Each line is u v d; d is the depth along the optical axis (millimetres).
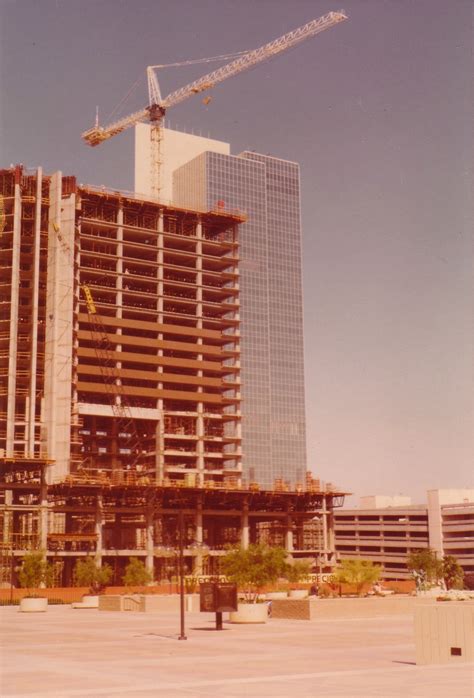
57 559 155500
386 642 39844
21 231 177500
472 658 28531
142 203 191750
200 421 189625
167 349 188125
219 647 37438
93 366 176000
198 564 163125
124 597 80438
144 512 162250
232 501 175500
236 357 197375
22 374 167375
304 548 183625
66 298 171625
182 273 198375
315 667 28875
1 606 105562
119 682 24906
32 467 156375
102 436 180875
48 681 25297
